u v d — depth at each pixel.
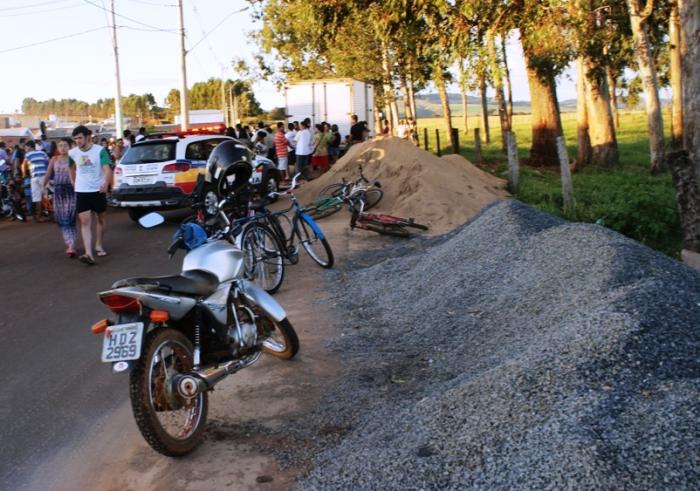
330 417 4.99
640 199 14.14
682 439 3.35
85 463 4.52
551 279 6.35
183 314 4.67
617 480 3.20
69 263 10.87
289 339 5.94
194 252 5.28
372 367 5.92
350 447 4.33
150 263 10.71
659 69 27.66
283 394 5.44
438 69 20.00
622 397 3.82
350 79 27.33
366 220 12.08
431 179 14.28
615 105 41.81
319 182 17.00
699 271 6.36
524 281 6.67
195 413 4.61
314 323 7.23
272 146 23.08
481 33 17.48
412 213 13.22
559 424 3.67
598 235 6.76
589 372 4.11
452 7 17.25
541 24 16.97
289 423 4.94
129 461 4.50
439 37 18.39
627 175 19.42
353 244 11.37
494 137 44.84
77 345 6.88
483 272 7.32
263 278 8.25
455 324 6.47
